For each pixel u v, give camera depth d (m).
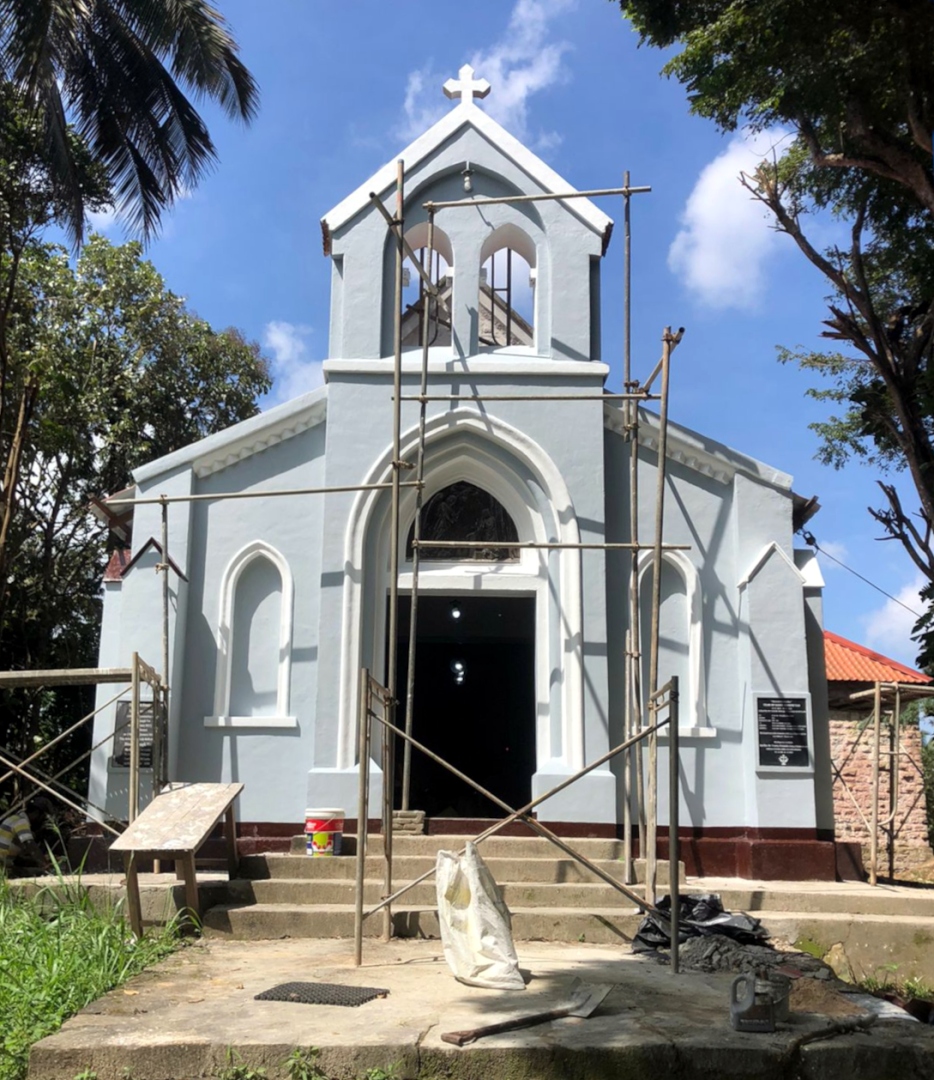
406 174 14.99
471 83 15.34
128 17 17.78
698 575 14.20
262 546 14.05
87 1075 6.24
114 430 25.23
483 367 14.39
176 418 27.41
